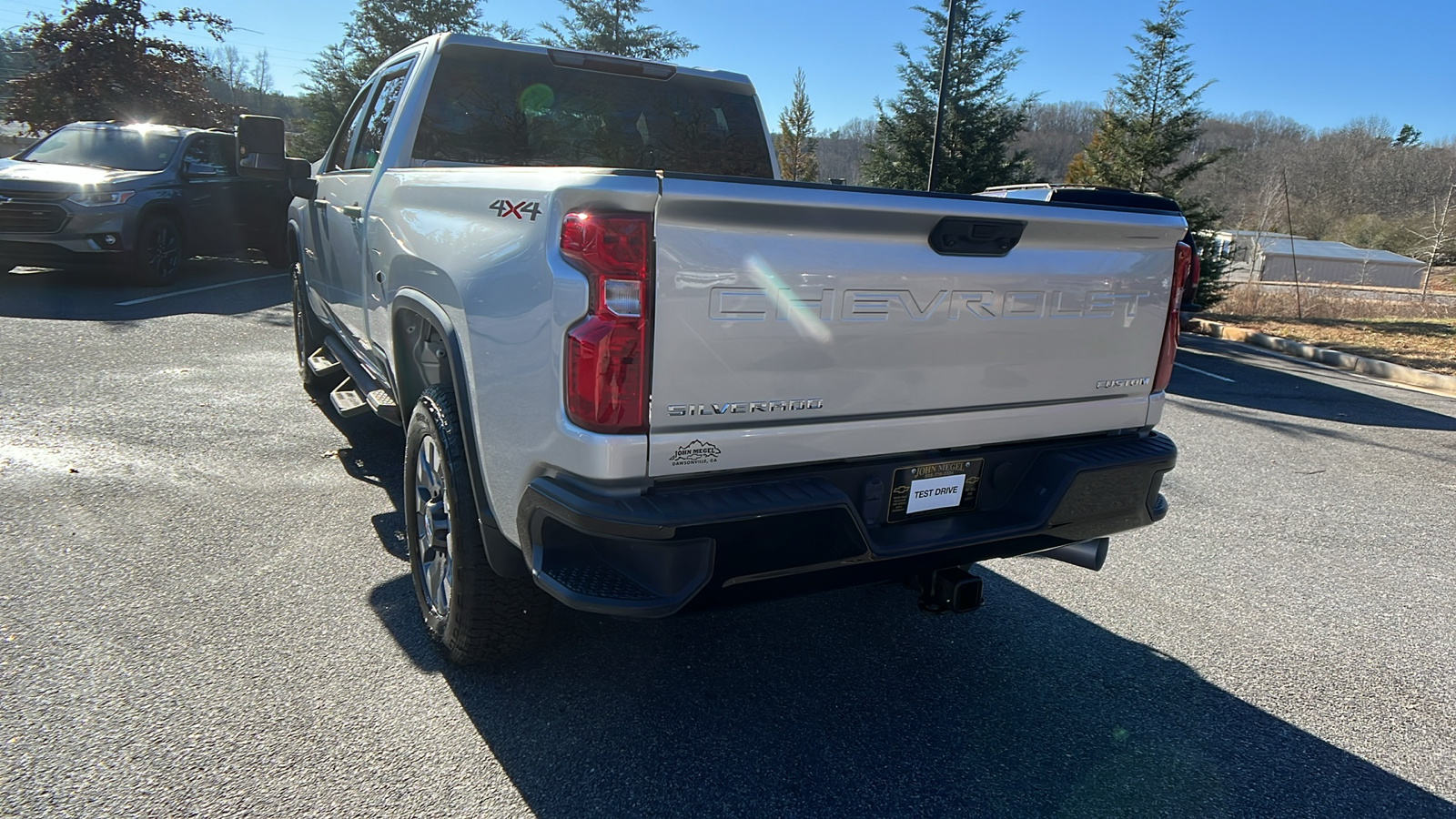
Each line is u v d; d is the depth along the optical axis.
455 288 2.61
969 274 2.46
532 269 2.20
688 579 2.12
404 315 3.31
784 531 2.22
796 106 36.44
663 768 2.49
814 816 2.33
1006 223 2.44
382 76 4.62
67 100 18.31
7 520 3.89
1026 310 2.59
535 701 2.79
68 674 2.75
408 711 2.69
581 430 2.11
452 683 2.86
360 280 3.97
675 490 2.18
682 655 3.14
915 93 20.39
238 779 2.32
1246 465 6.13
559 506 2.14
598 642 3.19
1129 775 2.57
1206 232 18.56
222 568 3.56
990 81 20.16
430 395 2.91
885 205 2.24
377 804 2.27
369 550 3.79
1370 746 2.79
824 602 3.64
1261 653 3.36
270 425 5.47
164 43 19.36
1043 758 2.64
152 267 10.28
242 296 10.34
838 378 2.32
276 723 2.57
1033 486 2.78
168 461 4.75
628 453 2.10
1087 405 2.83
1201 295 18.17
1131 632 3.49
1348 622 3.67
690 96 4.42
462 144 3.91
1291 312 19.80
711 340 2.13
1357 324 17.12
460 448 2.71
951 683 3.04
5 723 2.49
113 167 10.37
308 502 4.29
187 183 10.74
